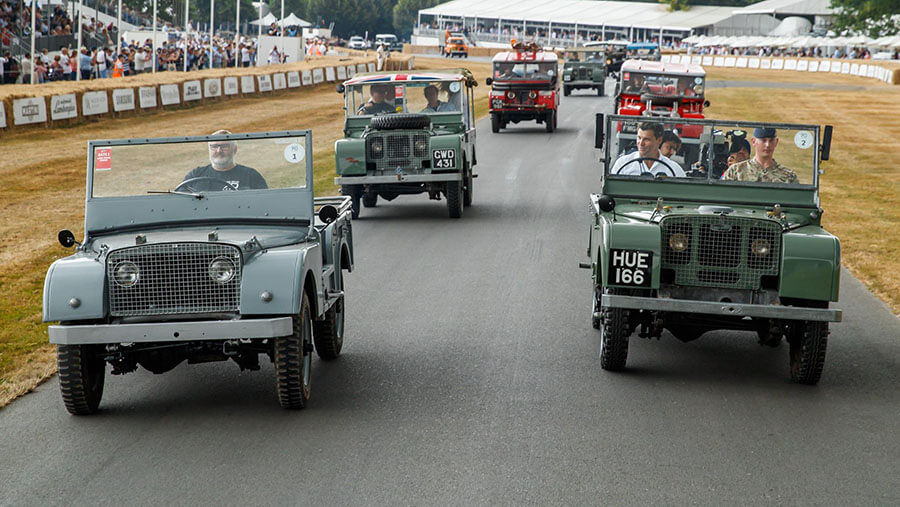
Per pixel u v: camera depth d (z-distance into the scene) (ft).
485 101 146.82
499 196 61.57
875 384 25.30
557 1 417.90
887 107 141.69
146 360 22.81
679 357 27.71
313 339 26.58
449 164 51.37
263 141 24.89
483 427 21.62
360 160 51.49
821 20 360.89
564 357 27.37
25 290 37.27
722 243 25.03
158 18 233.14
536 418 22.26
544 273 38.88
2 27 120.78
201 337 21.22
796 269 24.27
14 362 27.35
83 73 127.75
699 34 372.99
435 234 48.01
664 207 27.58
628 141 29.12
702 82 80.59
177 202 24.57
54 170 72.49
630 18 381.19
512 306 33.45
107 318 21.76
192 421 22.17
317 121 114.11
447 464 19.47
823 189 68.85
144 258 21.63
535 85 101.71
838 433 21.52
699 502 17.74
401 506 17.49
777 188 28.37
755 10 364.99
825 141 28.22
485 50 324.60
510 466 19.38
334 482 18.57
